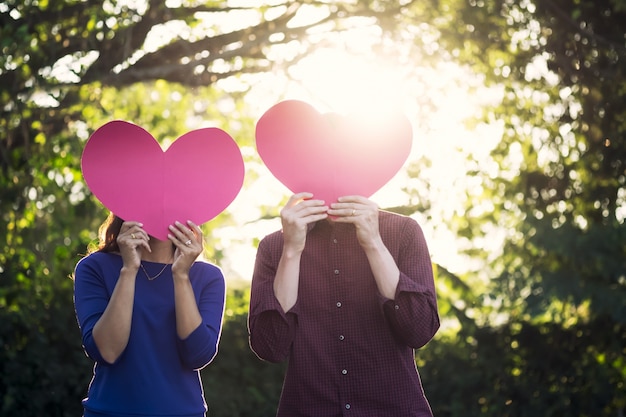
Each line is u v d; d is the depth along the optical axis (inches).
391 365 113.7
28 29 279.3
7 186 287.7
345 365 113.7
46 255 305.6
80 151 293.1
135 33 301.1
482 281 410.9
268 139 116.7
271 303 112.2
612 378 341.7
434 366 346.0
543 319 362.3
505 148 343.9
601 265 337.4
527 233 342.0
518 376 344.2
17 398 280.2
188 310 113.2
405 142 117.3
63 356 295.4
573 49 327.6
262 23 328.5
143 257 118.6
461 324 348.2
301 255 116.2
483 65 333.1
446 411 343.0
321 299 114.9
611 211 347.3
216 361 331.0
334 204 112.1
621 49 321.1
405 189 322.0
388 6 322.7
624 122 336.8
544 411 339.9
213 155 116.8
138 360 113.8
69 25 286.0
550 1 318.3
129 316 111.8
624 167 342.6
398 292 110.1
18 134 289.6
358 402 113.3
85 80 286.7
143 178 115.6
